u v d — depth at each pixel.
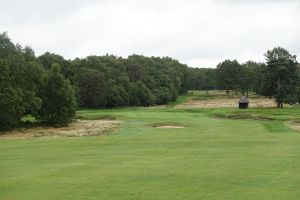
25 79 84.00
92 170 27.05
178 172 25.88
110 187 21.97
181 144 43.66
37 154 36.50
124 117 95.00
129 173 25.72
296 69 137.62
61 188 21.97
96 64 163.62
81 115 104.00
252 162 29.61
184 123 77.44
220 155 33.75
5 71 75.44
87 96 148.38
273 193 20.25
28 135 66.88
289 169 26.55
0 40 104.94
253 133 58.84
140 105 171.88
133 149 39.41
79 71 153.25
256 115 92.19
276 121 81.62
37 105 81.69
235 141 46.28
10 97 74.69
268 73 135.38
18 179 24.66
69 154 36.12
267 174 24.91
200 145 42.44
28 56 109.31
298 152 35.41
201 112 109.56
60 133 68.56
